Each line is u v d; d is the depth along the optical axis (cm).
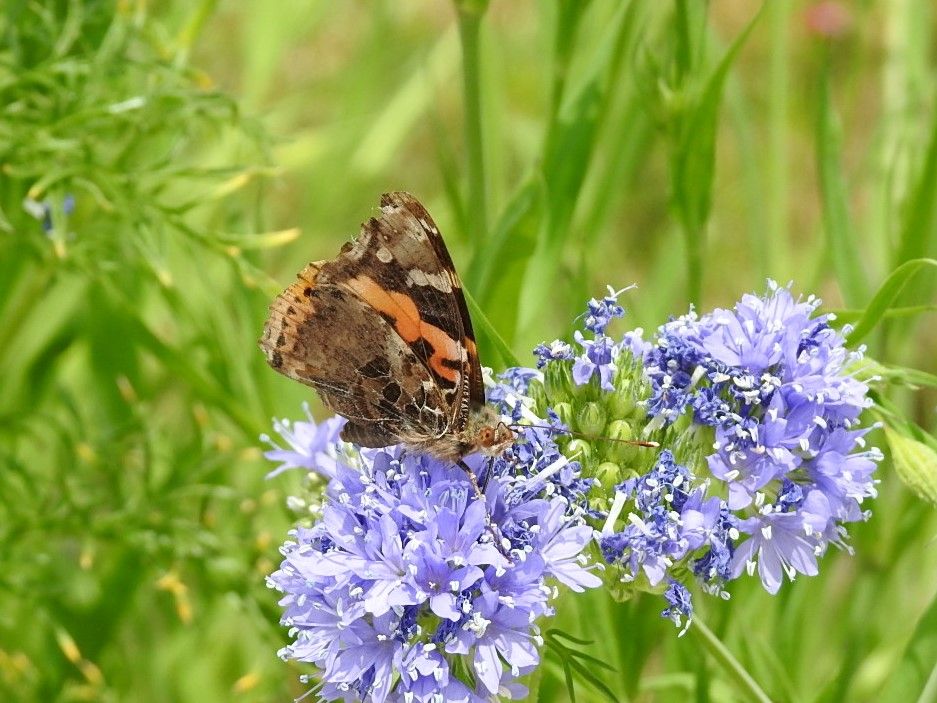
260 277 62
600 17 64
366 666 55
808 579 61
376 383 56
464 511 55
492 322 60
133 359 66
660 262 66
